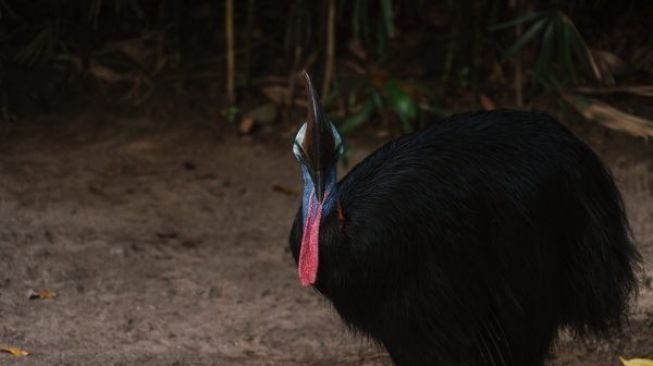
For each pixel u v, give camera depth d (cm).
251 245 927
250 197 1033
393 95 1155
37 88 1216
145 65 1257
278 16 1315
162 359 712
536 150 574
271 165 1108
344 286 558
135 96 1219
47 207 988
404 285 555
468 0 1197
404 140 594
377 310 564
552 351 682
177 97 1219
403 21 1298
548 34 1111
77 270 862
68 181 1049
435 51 1259
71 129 1162
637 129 1072
